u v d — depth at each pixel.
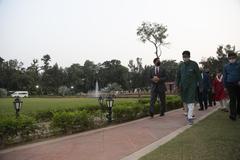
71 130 8.27
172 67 72.31
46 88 96.38
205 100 14.38
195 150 5.45
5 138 6.64
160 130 8.15
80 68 109.56
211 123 8.80
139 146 6.24
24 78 92.25
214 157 4.92
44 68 103.31
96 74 108.88
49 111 10.70
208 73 14.24
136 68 103.06
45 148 6.15
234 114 9.50
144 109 11.90
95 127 9.09
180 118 10.88
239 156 4.93
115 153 5.68
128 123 9.66
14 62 94.19
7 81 91.94
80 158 5.34
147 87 90.12
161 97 11.71
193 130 7.61
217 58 43.28
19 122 6.86
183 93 9.45
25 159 5.32
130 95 61.94
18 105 9.62
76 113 8.41
